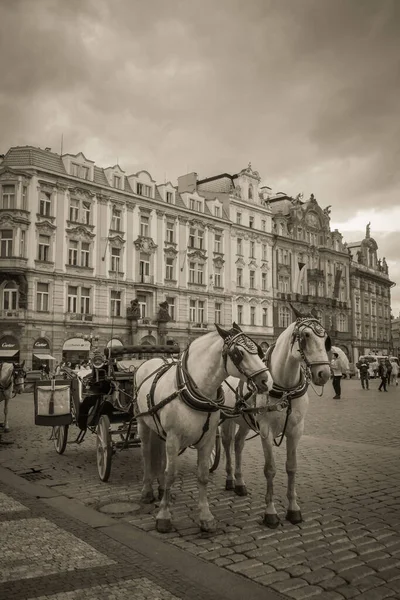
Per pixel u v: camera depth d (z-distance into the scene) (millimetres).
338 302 75562
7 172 42031
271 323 63969
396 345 138125
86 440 14180
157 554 5816
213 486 8969
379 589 5008
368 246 86938
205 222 56562
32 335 41812
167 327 51625
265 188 68938
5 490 8766
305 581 5160
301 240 69875
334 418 18516
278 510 7461
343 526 6777
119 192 48469
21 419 19047
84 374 12523
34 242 42500
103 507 7746
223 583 5094
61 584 5070
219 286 57562
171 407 6754
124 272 48438
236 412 6797
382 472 9922
